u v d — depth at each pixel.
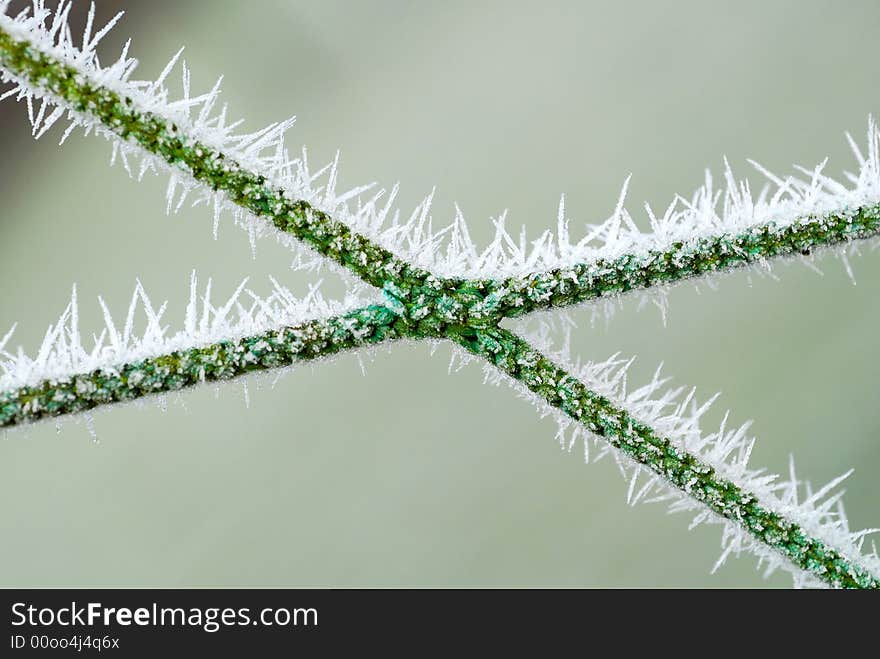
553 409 0.29
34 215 0.45
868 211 0.29
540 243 0.29
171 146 0.28
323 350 0.29
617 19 0.48
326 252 0.29
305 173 0.29
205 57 0.44
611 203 0.43
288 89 0.44
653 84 0.46
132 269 0.42
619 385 0.29
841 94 0.43
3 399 0.28
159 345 0.28
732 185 0.29
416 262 0.29
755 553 0.29
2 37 0.28
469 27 0.48
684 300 0.42
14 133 0.45
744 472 0.29
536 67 0.46
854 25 0.45
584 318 0.41
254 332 0.28
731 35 0.46
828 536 0.29
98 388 0.28
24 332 0.42
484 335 0.29
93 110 0.28
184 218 0.43
